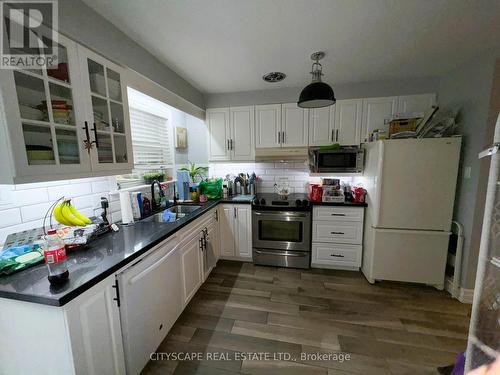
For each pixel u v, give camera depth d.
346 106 2.61
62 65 1.14
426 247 2.15
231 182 3.07
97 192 1.71
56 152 1.09
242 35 1.60
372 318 1.83
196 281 2.10
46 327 0.90
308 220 2.55
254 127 2.86
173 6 1.29
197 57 1.93
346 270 2.62
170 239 1.61
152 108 2.52
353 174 2.64
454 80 2.19
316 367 1.41
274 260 2.70
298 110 2.73
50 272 0.94
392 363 1.43
